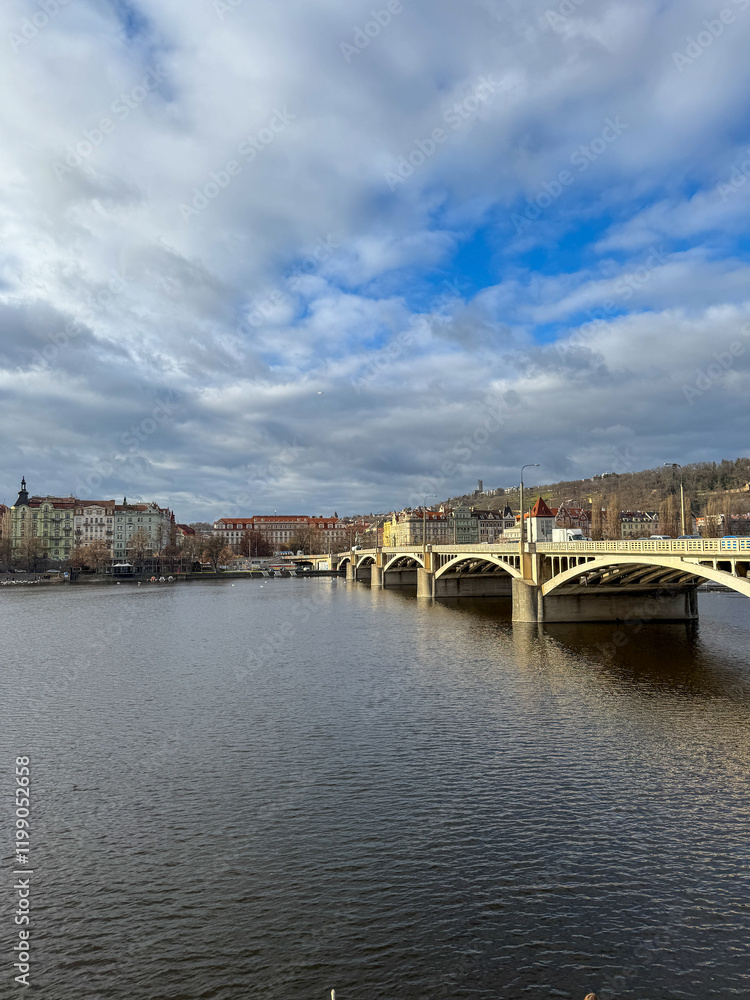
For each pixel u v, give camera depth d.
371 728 28.66
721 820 19.02
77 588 136.50
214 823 19.41
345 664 44.12
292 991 12.45
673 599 63.12
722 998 12.09
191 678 40.09
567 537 89.38
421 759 24.59
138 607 90.25
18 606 92.81
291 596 109.31
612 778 22.39
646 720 29.31
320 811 20.12
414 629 62.12
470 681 37.97
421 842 18.05
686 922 14.31
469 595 99.38
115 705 33.38
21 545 186.38
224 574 174.75
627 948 13.52
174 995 12.38
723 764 23.55
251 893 15.70
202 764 24.39
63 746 26.72
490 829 18.73
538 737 27.06
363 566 166.88
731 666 41.16
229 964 13.23
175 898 15.55
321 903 15.25
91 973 12.98
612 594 62.72
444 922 14.48
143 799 21.22
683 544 40.94
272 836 18.55
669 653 45.88
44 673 42.16
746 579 36.34
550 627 59.53
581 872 16.38
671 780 22.11
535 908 14.92
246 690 36.47
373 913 14.84
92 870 16.83
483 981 12.64
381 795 21.27
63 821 19.64
